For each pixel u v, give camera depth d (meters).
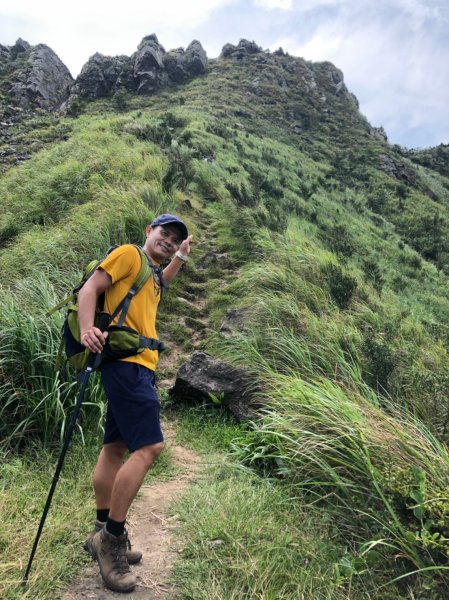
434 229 34.28
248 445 4.25
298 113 61.97
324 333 6.25
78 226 8.94
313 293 7.66
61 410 4.17
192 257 10.27
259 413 4.88
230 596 2.51
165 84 60.56
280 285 8.00
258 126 50.03
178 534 3.09
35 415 4.23
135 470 2.58
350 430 3.68
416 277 20.09
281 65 74.31
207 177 16.48
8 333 4.55
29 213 11.64
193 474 4.02
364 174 46.00
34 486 3.47
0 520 2.96
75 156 15.95
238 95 60.66
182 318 7.86
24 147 30.17
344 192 35.75
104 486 2.82
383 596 2.62
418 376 5.38
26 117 47.53
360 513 3.17
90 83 57.28
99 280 2.68
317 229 18.33
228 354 6.35
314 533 3.13
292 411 4.29
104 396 4.57
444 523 2.80
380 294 11.72
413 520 2.98
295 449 3.86
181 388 5.35
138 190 11.07
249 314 7.05
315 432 3.92
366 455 3.45
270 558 2.80
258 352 5.88
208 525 3.08
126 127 22.53
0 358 4.47
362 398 4.52
